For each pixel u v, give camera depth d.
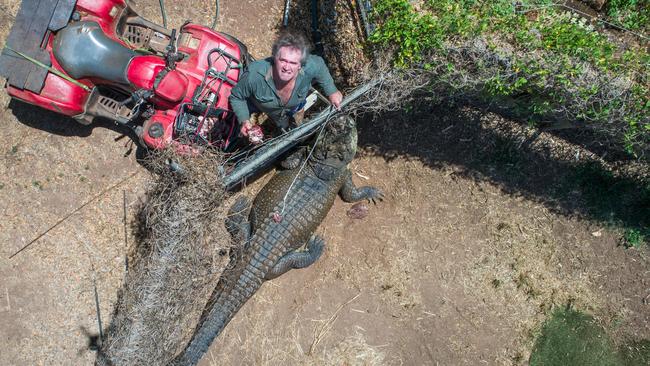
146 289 4.99
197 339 5.27
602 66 4.45
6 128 5.63
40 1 4.73
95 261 5.75
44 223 5.70
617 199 5.85
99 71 4.73
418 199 5.97
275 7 5.82
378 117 5.79
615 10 5.11
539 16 4.77
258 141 4.65
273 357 5.79
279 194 5.41
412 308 5.90
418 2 4.67
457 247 5.95
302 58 3.82
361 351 5.82
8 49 4.77
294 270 5.91
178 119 4.90
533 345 5.89
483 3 4.67
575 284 5.96
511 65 4.42
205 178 4.76
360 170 5.97
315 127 4.83
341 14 5.24
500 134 5.80
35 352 5.68
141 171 5.78
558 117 5.04
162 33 5.34
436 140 5.88
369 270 5.93
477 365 5.85
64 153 5.70
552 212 5.96
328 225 5.97
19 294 5.68
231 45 5.12
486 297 5.93
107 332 5.71
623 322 5.93
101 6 4.82
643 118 4.48
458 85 4.68
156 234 4.96
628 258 5.93
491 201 5.95
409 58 4.53
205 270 5.25
